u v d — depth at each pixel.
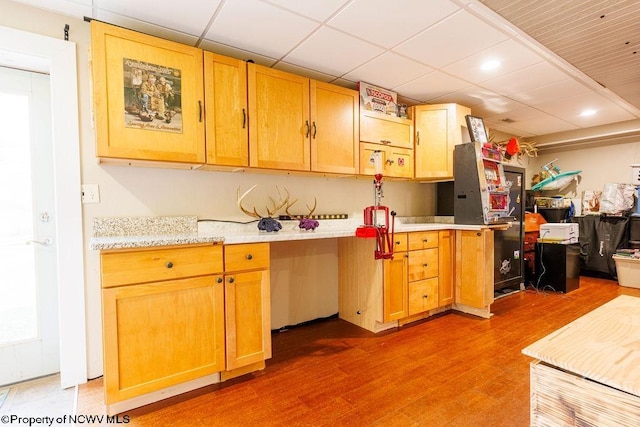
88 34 1.98
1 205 1.92
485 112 3.90
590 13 1.92
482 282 3.01
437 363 2.17
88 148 1.99
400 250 2.79
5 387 1.91
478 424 1.56
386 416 1.62
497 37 2.16
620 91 3.25
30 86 1.99
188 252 1.77
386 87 3.04
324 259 3.07
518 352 2.32
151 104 1.89
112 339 1.58
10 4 1.77
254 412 1.67
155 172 2.22
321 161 2.59
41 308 2.00
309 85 2.52
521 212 3.92
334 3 1.78
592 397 0.56
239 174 2.58
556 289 3.95
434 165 3.30
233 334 1.91
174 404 1.74
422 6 1.81
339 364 2.17
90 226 2.00
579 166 5.27
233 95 2.17
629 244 4.41
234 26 2.00
